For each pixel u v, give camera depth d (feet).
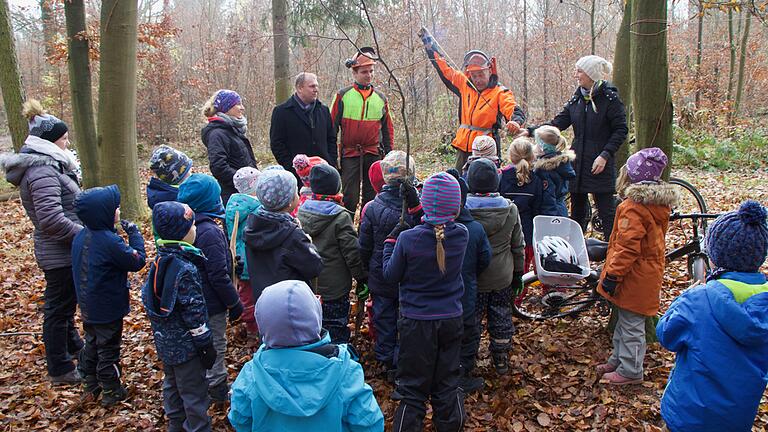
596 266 16.56
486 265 11.68
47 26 52.08
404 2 48.08
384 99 19.20
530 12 61.93
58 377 13.46
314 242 12.47
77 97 27.61
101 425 11.92
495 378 13.10
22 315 18.30
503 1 64.64
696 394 8.14
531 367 13.46
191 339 10.28
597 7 58.03
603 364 13.17
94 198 11.44
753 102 61.72
